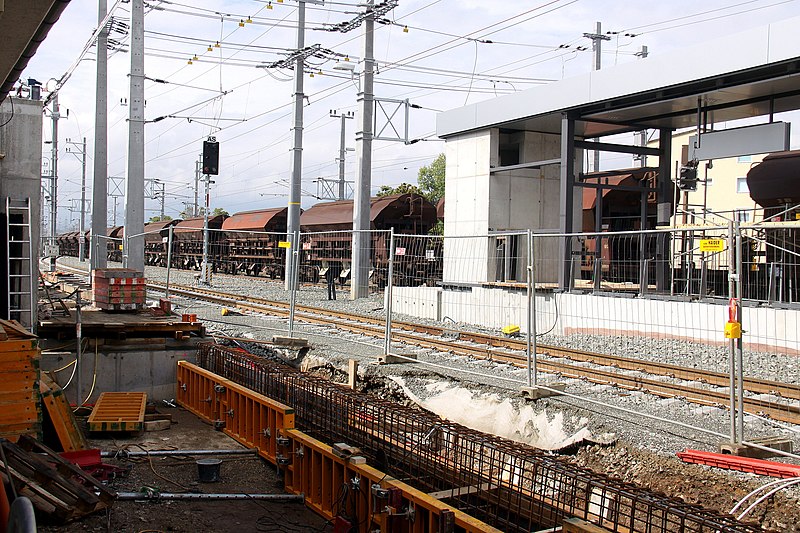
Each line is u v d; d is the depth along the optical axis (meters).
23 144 12.44
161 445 9.32
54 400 8.56
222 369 11.75
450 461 7.36
